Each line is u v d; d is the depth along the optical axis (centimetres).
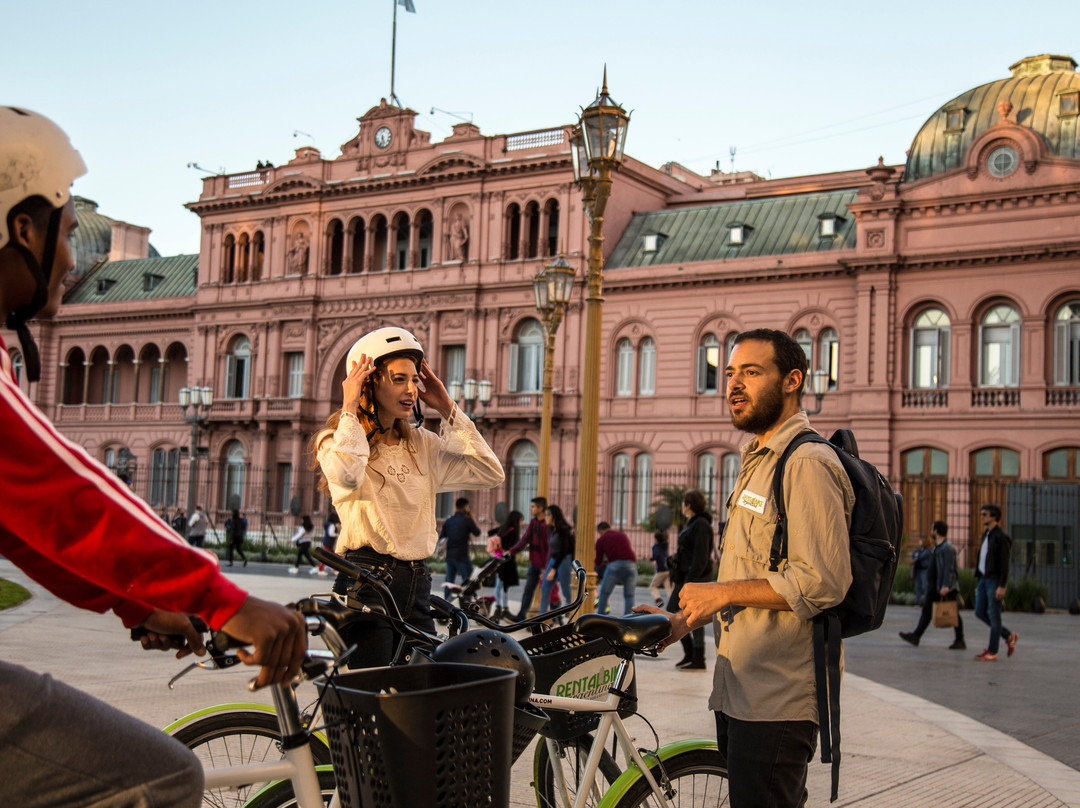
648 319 4566
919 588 2850
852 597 404
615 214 4819
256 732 450
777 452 428
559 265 2202
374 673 320
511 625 433
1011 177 3872
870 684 1301
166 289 6169
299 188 5403
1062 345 3828
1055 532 2953
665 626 415
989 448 3903
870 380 4084
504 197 4878
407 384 491
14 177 261
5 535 265
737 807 410
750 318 4372
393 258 5194
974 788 760
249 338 5581
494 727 301
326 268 5378
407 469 492
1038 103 3959
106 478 243
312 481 5322
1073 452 3759
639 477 4547
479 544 4438
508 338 4828
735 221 4631
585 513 1253
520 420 4750
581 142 1328
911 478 4025
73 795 253
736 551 432
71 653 1280
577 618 429
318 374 5341
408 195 5141
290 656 261
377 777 291
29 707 247
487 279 4866
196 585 246
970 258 3916
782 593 394
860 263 4097
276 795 396
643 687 1219
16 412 235
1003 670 1517
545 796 475
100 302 6272
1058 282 3803
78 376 6394
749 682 409
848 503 408
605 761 453
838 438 444
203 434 5684
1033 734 1015
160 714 887
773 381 434
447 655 386
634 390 4566
